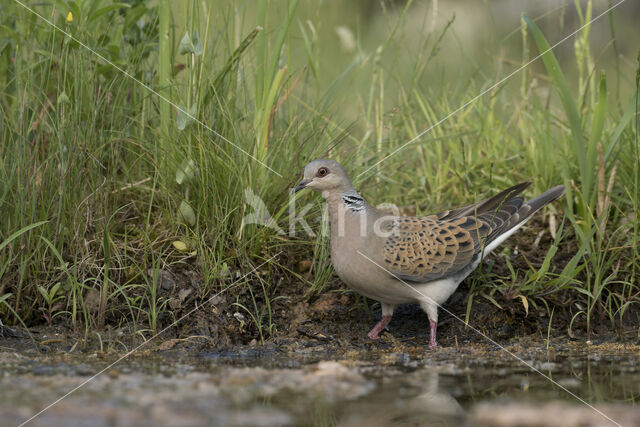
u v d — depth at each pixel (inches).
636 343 367.6
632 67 687.7
